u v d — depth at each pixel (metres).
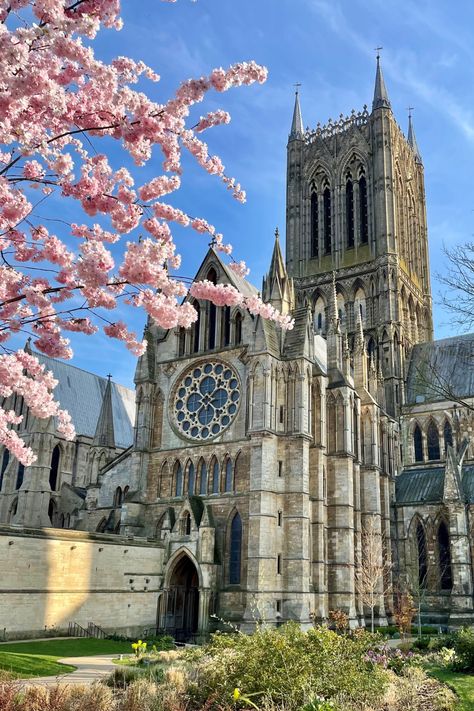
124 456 90.50
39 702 24.53
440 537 100.62
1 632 56.31
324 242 150.62
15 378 23.86
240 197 26.22
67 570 63.31
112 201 22.39
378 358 130.12
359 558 86.44
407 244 149.62
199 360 84.81
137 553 71.88
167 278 21.44
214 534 74.31
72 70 19.55
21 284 21.77
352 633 57.41
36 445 95.12
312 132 160.75
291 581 71.06
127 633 68.56
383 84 152.25
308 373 79.06
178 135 23.27
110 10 18.64
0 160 19.89
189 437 82.56
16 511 101.81
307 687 27.61
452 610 89.00
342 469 84.44
